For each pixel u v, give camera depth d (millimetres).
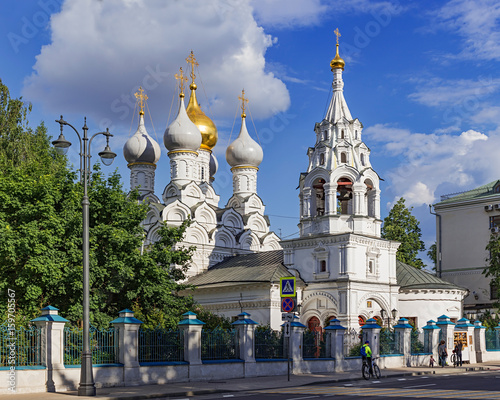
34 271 33469
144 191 73875
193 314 32062
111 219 38469
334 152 57125
